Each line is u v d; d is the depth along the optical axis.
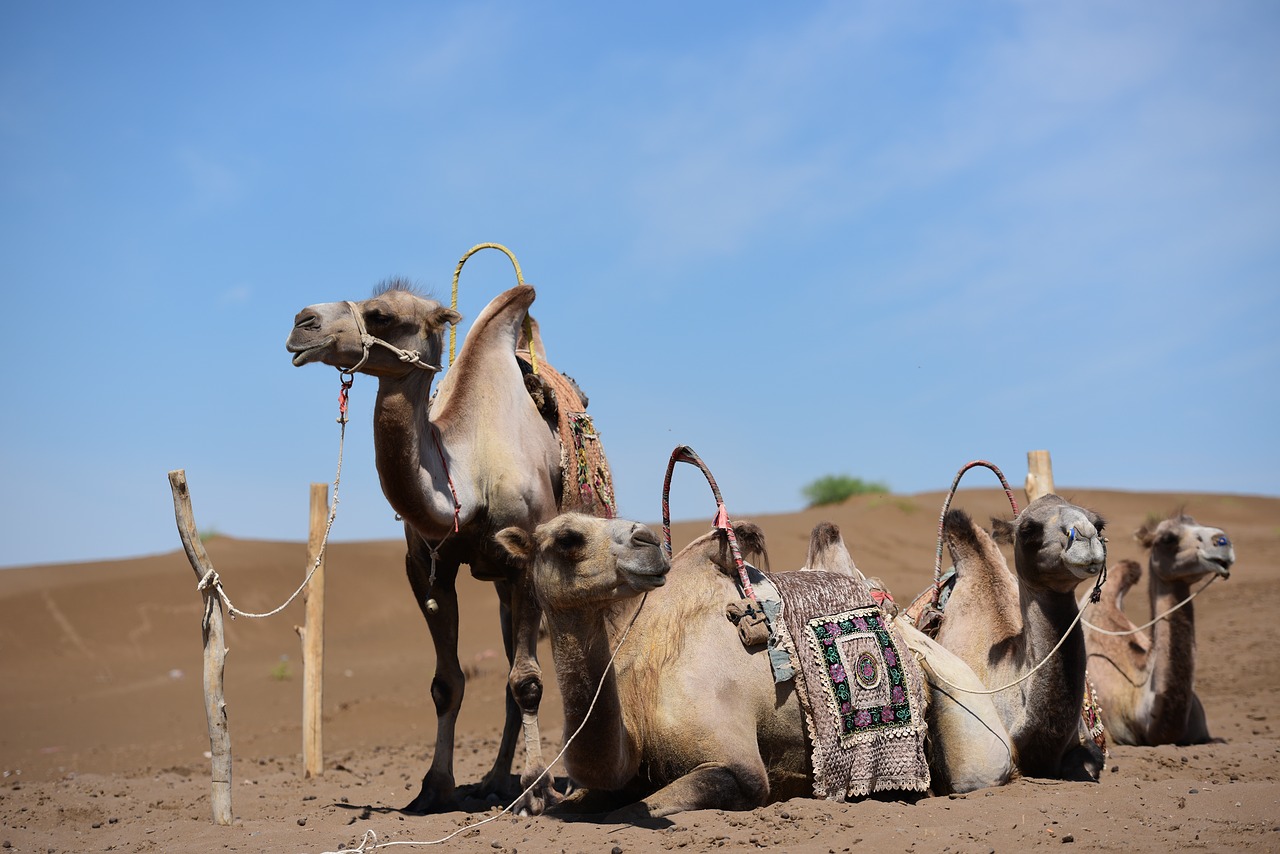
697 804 5.71
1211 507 49.88
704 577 6.25
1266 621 19.70
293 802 8.25
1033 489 10.94
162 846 6.22
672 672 5.93
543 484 7.55
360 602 30.53
